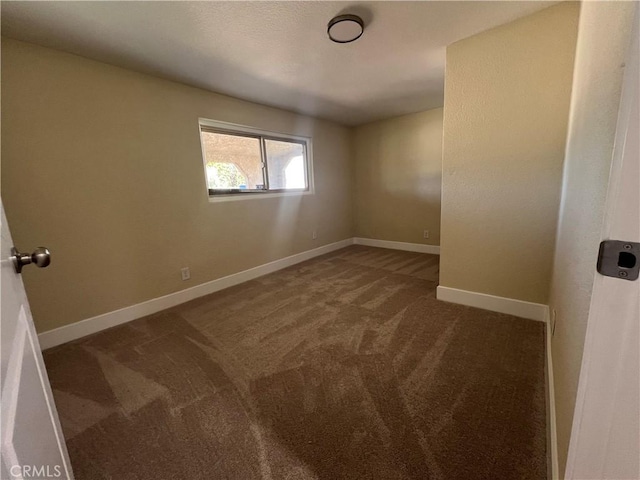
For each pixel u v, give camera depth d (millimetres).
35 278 1908
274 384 1507
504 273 2154
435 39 2010
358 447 1124
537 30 1775
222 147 3074
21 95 1791
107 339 2053
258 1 1516
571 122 1578
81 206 2070
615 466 477
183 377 1595
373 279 3135
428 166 4105
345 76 2578
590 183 862
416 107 3742
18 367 570
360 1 1573
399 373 1548
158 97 2438
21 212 1838
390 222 4641
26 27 1641
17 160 1802
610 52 732
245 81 2602
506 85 1933
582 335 741
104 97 2133
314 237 4250
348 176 4809
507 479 981
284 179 3811
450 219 2332
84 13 1540
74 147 2016
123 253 2301
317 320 2207
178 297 2668
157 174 2469
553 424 1079
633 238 415
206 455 1121
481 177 2133
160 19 1626
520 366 1559
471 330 1953
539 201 1938
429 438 1148
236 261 3188
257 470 1053
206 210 2859
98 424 1288
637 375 439
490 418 1229
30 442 556
